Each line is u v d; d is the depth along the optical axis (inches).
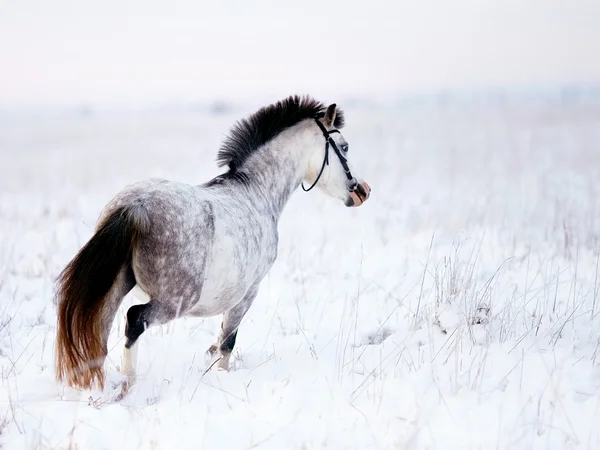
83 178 1350.9
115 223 312.5
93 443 280.8
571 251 627.2
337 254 668.1
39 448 270.7
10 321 459.8
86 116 5310.0
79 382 305.7
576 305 459.5
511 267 573.0
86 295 303.6
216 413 312.2
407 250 650.2
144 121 4060.0
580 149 1664.6
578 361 358.6
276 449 279.9
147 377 362.0
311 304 521.7
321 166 438.6
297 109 428.1
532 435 288.0
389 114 3959.2
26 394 331.0
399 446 275.4
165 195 327.3
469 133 2363.4
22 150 2197.3
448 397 323.6
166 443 284.4
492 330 407.2
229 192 382.0
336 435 292.5
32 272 590.9
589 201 892.6
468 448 283.0
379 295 533.0
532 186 1063.6
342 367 359.3
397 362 362.0
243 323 484.7
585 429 294.4
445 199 976.9
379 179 1204.5
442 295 458.6
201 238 333.4
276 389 338.6
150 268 320.8
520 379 336.8
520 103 4948.3
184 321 475.2
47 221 847.1
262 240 386.6
